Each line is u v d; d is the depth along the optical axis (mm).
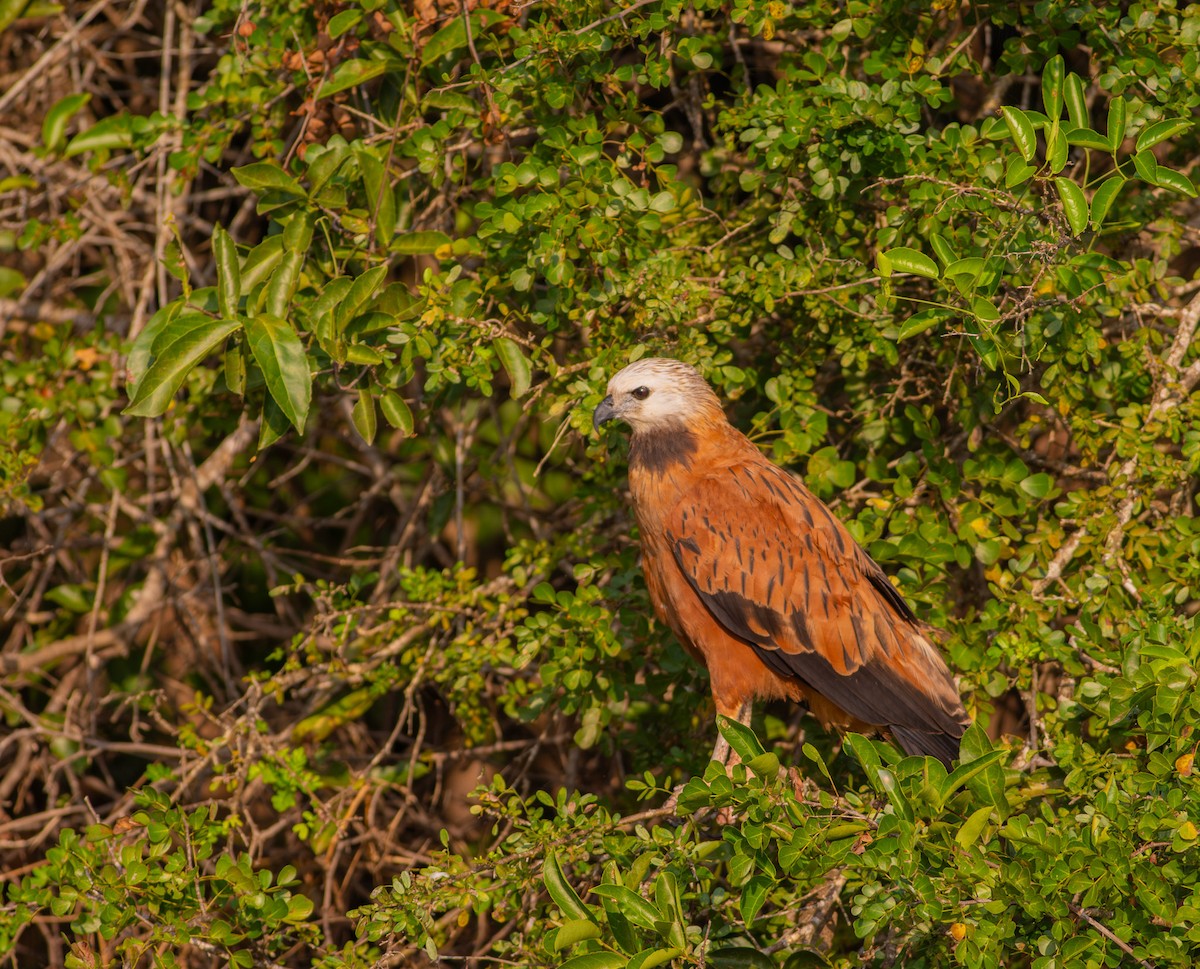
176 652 15445
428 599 11461
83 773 14258
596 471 11266
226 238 8281
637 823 9477
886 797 7262
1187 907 6484
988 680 9102
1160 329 10492
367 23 10188
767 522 9727
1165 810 6773
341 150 9164
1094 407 9773
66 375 12766
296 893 13336
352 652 12758
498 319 9703
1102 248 10445
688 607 9984
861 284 8953
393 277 13352
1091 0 9359
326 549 16359
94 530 15570
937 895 6816
